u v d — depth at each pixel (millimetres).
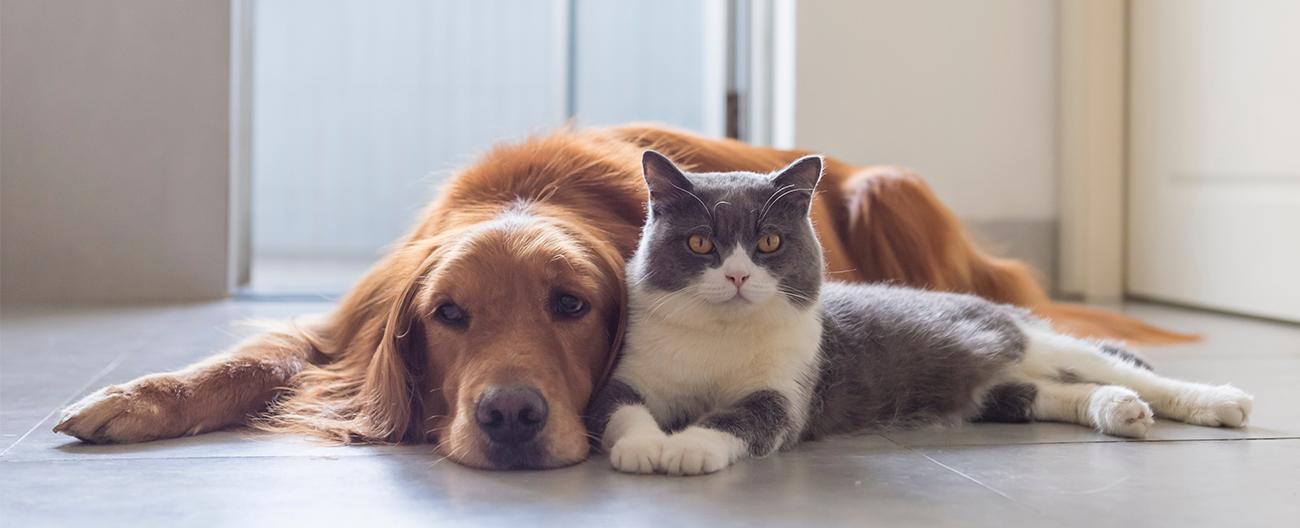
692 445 1628
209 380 1969
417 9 7625
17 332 3262
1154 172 4496
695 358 1832
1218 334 3438
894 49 4711
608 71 7008
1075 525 1386
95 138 4266
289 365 2102
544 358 1751
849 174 3268
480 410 1661
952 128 4777
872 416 2031
